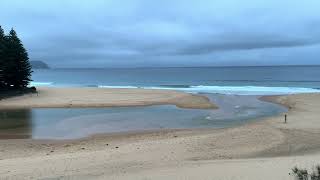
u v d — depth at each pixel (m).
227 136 24.06
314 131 26.56
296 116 37.09
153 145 22.33
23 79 66.06
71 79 133.75
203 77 132.62
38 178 14.85
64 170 16.17
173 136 28.17
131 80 122.31
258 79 113.88
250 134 24.61
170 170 15.77
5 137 29.02
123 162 17.70
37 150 23.78
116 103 51.22
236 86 86.31
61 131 31.67
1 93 59.53
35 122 36.81
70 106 49.28
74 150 23.38
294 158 18.23
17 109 47.41
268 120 35.19
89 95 59.62
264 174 14.45
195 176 14.59
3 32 65.19
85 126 34.19
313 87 81.12
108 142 26.55
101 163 17.50
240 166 16.16
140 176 14.84
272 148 21.47
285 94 60.91
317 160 17.31
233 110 44.78
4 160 19.11
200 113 42.62
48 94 61.12
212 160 18.17
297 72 160.38
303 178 11.79
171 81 112.25
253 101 53.38
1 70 62.19
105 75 168.12
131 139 27.58
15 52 64.19
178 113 42.75
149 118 39.06
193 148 21.12
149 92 63.78
